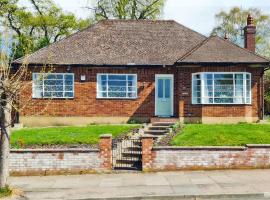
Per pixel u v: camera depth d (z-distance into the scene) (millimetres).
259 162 14805
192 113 23859
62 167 14812
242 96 23734
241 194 11242
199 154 14766
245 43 27906
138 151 16266
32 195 11750
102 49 26297
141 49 26406
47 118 24812
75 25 45719
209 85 23766
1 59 13141
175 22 29031
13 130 20906
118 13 43500
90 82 25078
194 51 24422
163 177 13742
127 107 25078
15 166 14812
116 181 13359
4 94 12055
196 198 11234
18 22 42719
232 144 15898
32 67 24594
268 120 24375
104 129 20375
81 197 11375
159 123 22547
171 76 25078
